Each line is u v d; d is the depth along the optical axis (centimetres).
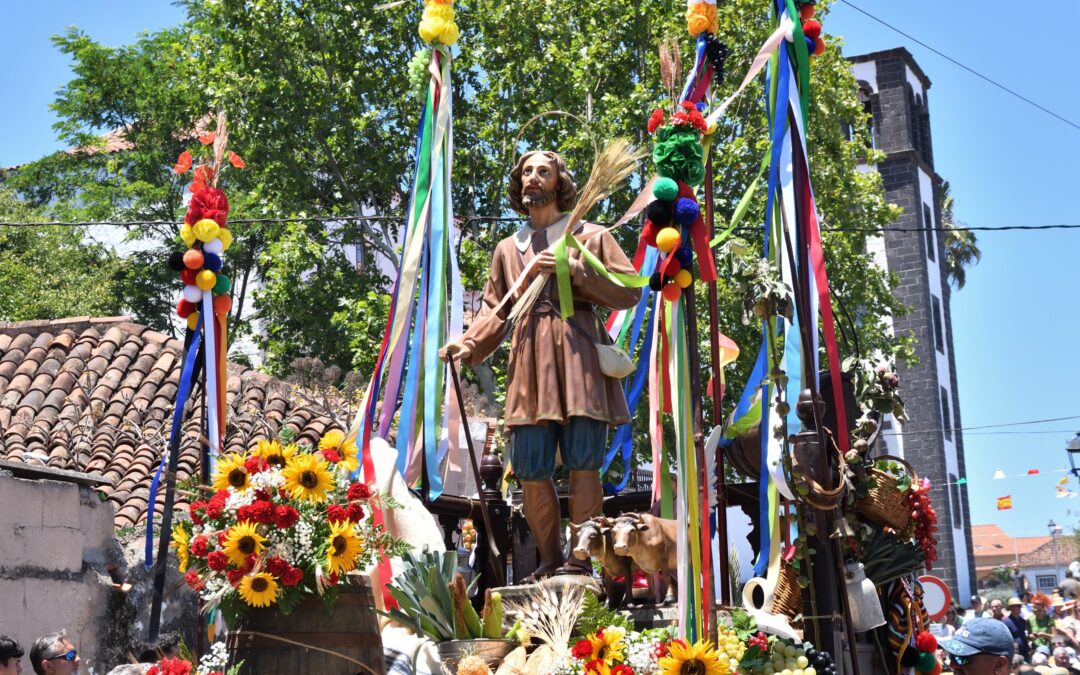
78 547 1034
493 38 2375
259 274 3073
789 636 514
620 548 554
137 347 1819
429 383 663
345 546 468
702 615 495
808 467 530
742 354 1977
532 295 595
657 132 549
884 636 599
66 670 729
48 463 1462
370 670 479
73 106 3225
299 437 1648
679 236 518
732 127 2142
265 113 2580
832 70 2367
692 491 505
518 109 2327
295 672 468
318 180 2686
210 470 635
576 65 2239
